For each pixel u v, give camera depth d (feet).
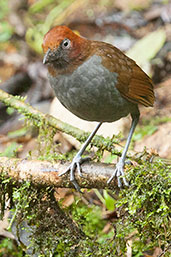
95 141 30.42
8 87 53.16
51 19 62.75
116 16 60.80
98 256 25.45
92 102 25.91
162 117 42.52
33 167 26.00
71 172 25.55
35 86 53.26
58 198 29.94
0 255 30.96
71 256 26.58
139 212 23.97
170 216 23.15
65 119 42.29
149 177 23.34
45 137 32.99
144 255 28.84
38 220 26.68
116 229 24.75
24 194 26.04
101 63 25.53
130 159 27.07
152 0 62.49
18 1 68.08
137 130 40.73
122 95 26.76
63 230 26.73
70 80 25.44
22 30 62.59
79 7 64.44
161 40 49.44
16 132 44.70
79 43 25.21
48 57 24.91
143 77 28.19
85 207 33.42
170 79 47.83
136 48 49.67
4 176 26.30
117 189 25.29
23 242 28.04
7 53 59.11
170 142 37.29
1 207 27.25
